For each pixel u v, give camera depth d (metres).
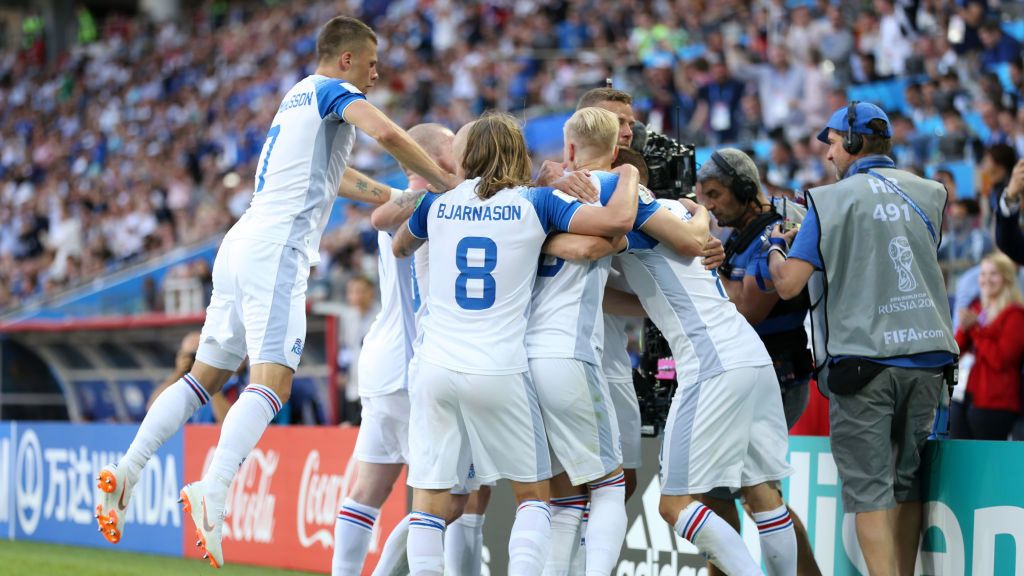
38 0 111.38
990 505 15.05
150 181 69.69
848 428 15.22
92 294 55.94
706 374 15.00
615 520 14.89
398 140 14.97
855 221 15.30
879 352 15.04
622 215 14.37
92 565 25.06
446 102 59.81
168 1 107.19
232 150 69.75
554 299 14.89
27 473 30.86
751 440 15.29
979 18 43.47
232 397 27.27
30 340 44.00
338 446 23.34
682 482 15.07
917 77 43.72
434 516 14.91
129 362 42.38
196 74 85.81
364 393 17.41
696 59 48.44
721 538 14.93
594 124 15.41
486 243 14.59
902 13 46.06
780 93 47.09
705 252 15.31
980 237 30.05
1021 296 23.80
